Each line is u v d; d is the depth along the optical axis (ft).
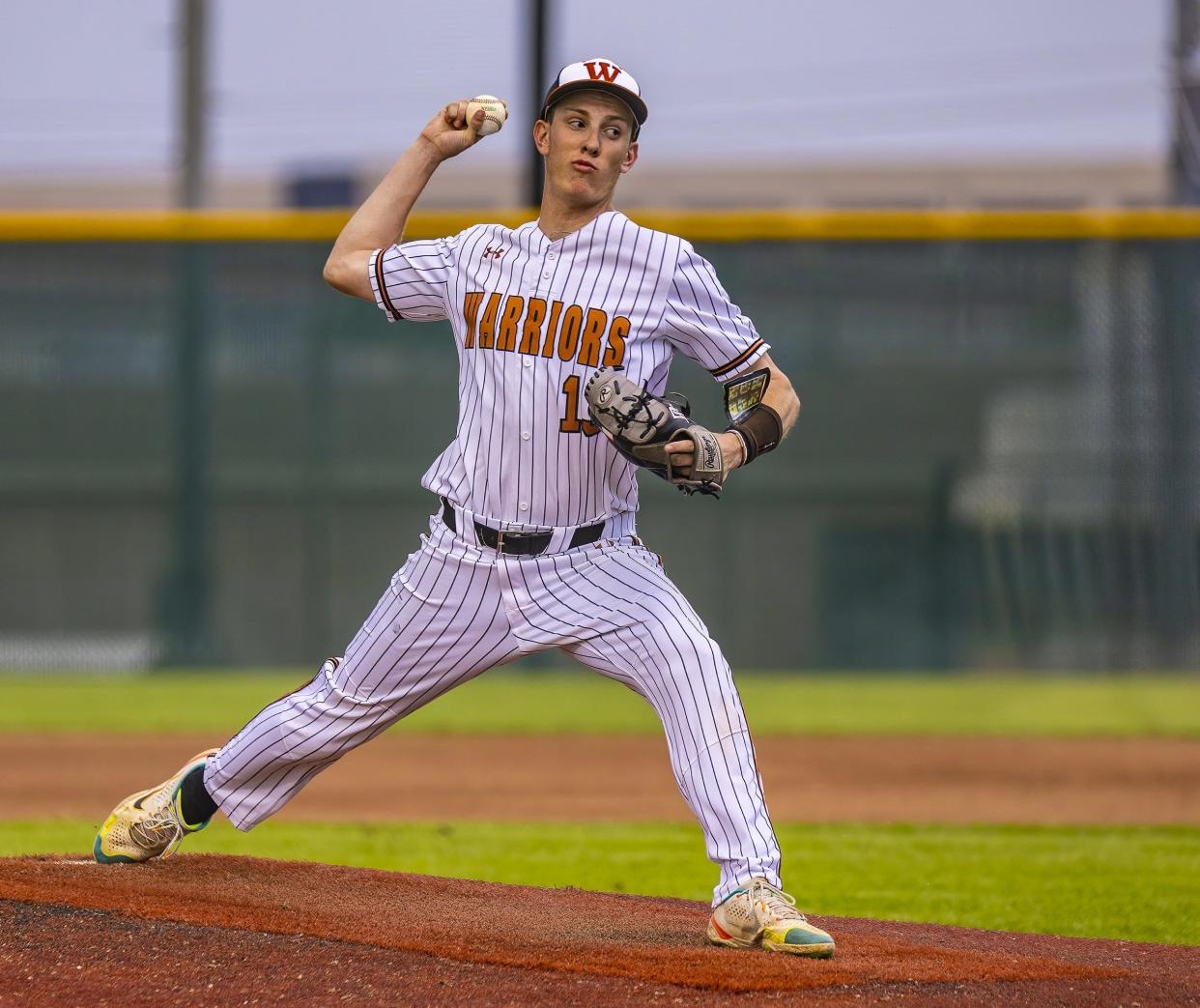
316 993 32.86
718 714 37.47
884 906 51.52
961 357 126.21
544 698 120.06
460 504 38.45
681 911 43.39
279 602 127.85
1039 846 64.08
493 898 43.55
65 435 128.77
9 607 128.47
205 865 44.75
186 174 153.48
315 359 128.47
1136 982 35.81
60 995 32.37
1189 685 120.88
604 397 35.27
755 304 127.65
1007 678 124.88
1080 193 281.74
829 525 126.72
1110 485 124.47
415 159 42.06
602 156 36.94
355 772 85.51
